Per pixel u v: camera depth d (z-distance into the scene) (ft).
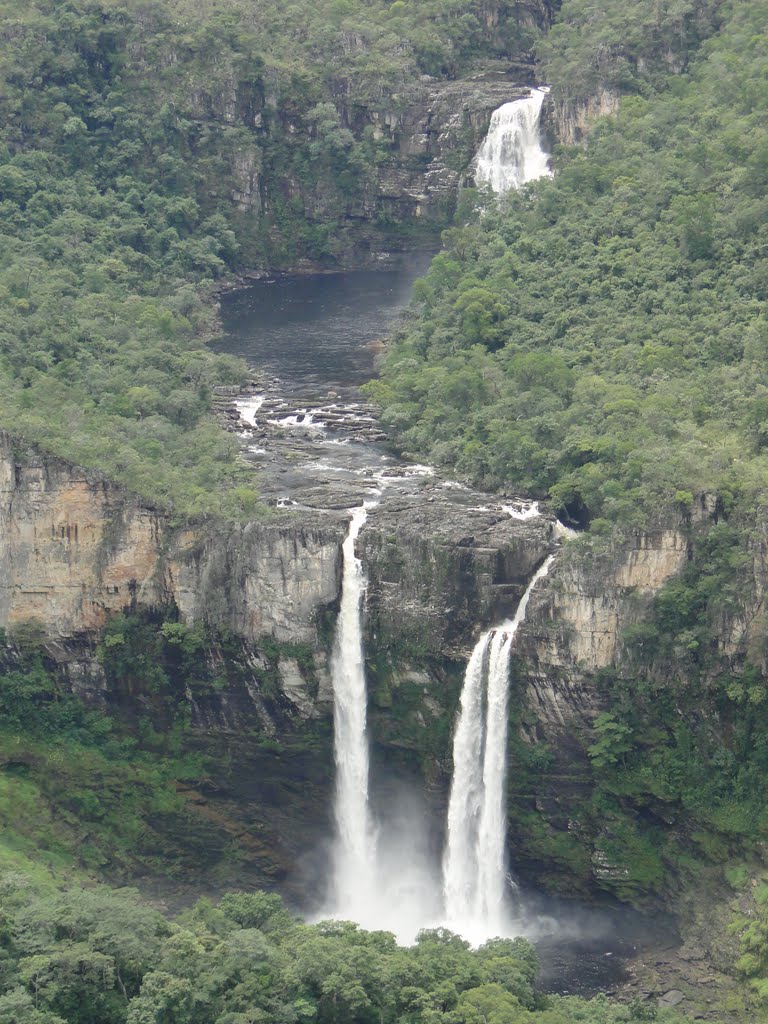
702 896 633.20
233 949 538.88
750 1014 591.37
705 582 640.58
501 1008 522.47
